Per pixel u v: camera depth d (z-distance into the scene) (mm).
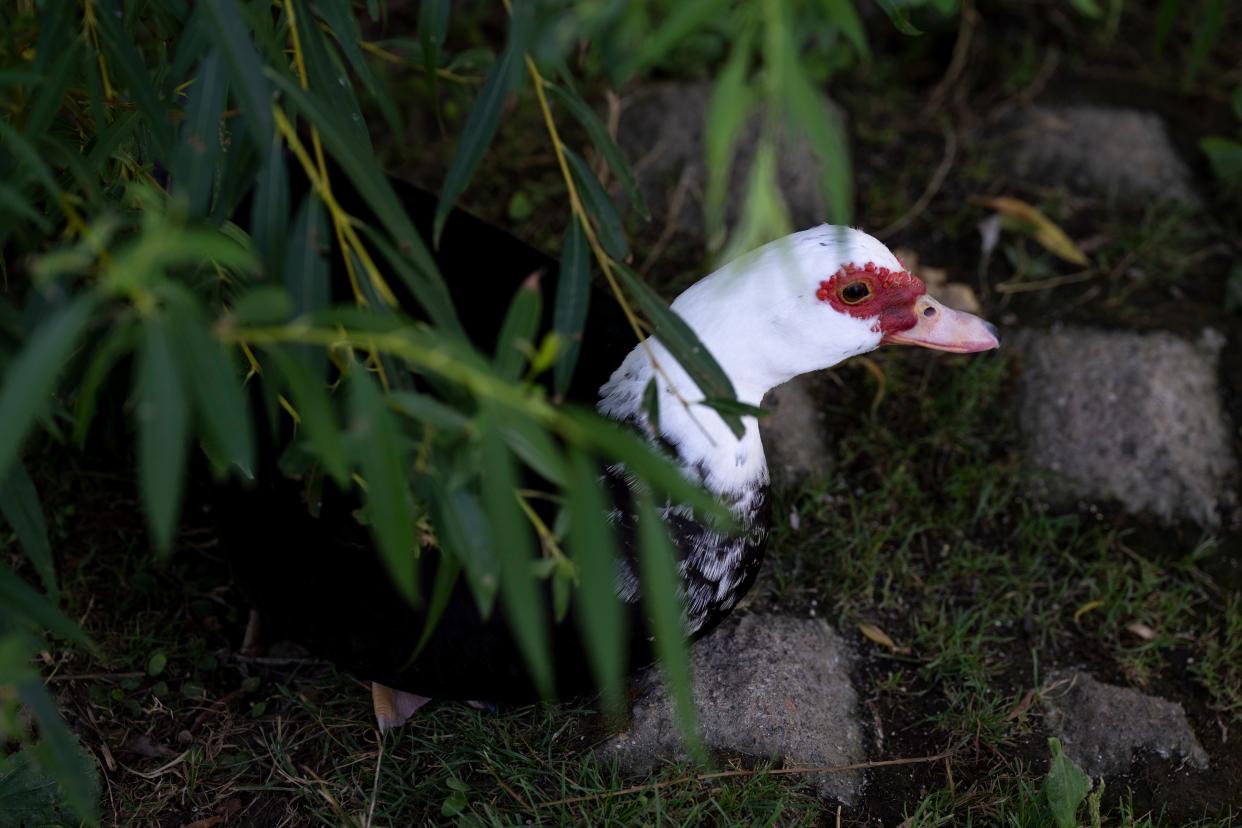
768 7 1295
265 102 1532
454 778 2715
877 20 4719
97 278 1771
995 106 4543
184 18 1920
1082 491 3533
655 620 1434
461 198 4117
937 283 3953
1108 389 3656
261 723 2883
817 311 2535
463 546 1583
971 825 2752
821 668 3047
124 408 2824
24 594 1579
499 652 2521
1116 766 2955
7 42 1856
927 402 3680
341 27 1939
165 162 1850
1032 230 4109
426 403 1479
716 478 2600
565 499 1585
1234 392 3754
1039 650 3197
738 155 4105
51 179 1552
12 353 1710
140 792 2711
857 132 4453
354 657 2625
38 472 3254
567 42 1410
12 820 2559
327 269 1582
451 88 3936
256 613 3041
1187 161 4367
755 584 3230
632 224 4051
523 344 1530
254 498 2666
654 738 2816
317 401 1341
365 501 2188
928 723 3023
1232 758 2994
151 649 3016
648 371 2562
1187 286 4004
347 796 2707
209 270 1996
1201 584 3365
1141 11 4871
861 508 3471
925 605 3270
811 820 2691
